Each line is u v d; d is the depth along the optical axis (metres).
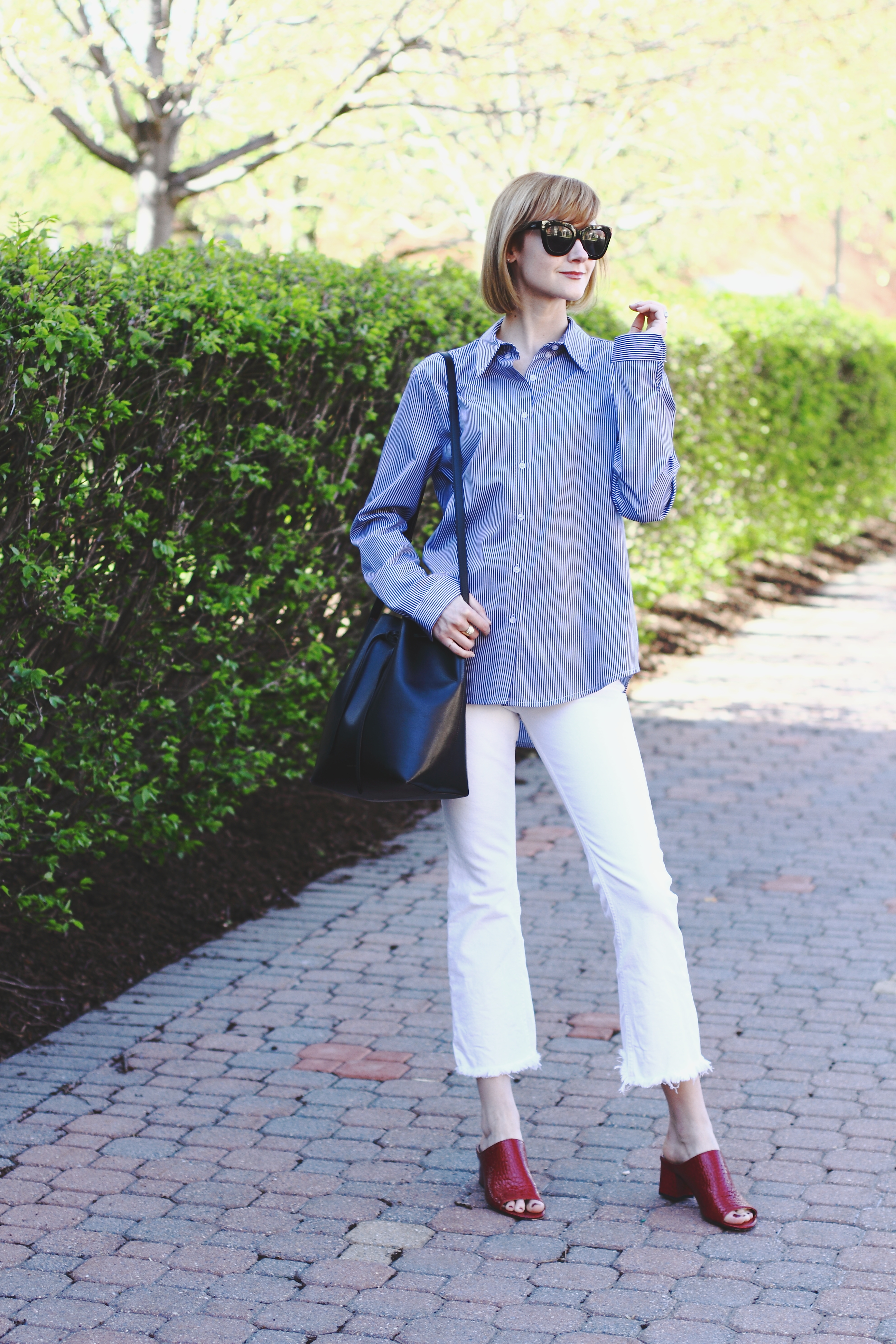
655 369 3.13
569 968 4.78
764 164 12.00
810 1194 3.32
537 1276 3.03
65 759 4.56
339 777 3.21
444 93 10.05
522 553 3.20
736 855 5.95
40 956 4.62
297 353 5.04
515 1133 3.33
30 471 4.03
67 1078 3.99
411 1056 4.14
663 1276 3.02
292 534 5.26
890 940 4.97
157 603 4.74
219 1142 3.64
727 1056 4.08
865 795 6.77
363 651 3.26
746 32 10.11
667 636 10.16
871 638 10.44
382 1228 3.23
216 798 5.15
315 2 8.96
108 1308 2.93
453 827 3.31
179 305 4.33
